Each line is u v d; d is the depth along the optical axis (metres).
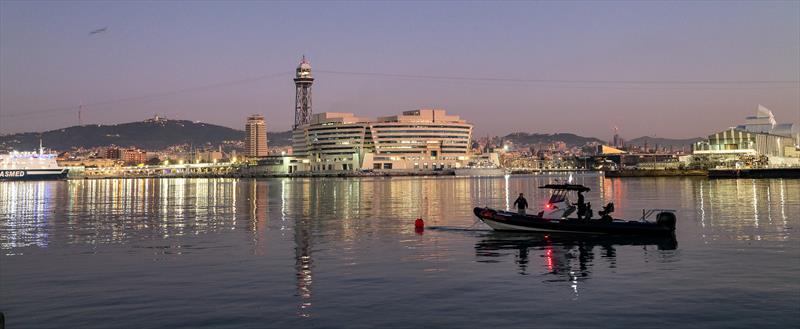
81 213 69.56
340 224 51.84
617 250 34.28
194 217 61.59
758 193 96.88
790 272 27.11
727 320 19.55
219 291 24.20
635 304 21.56
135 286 25.28
